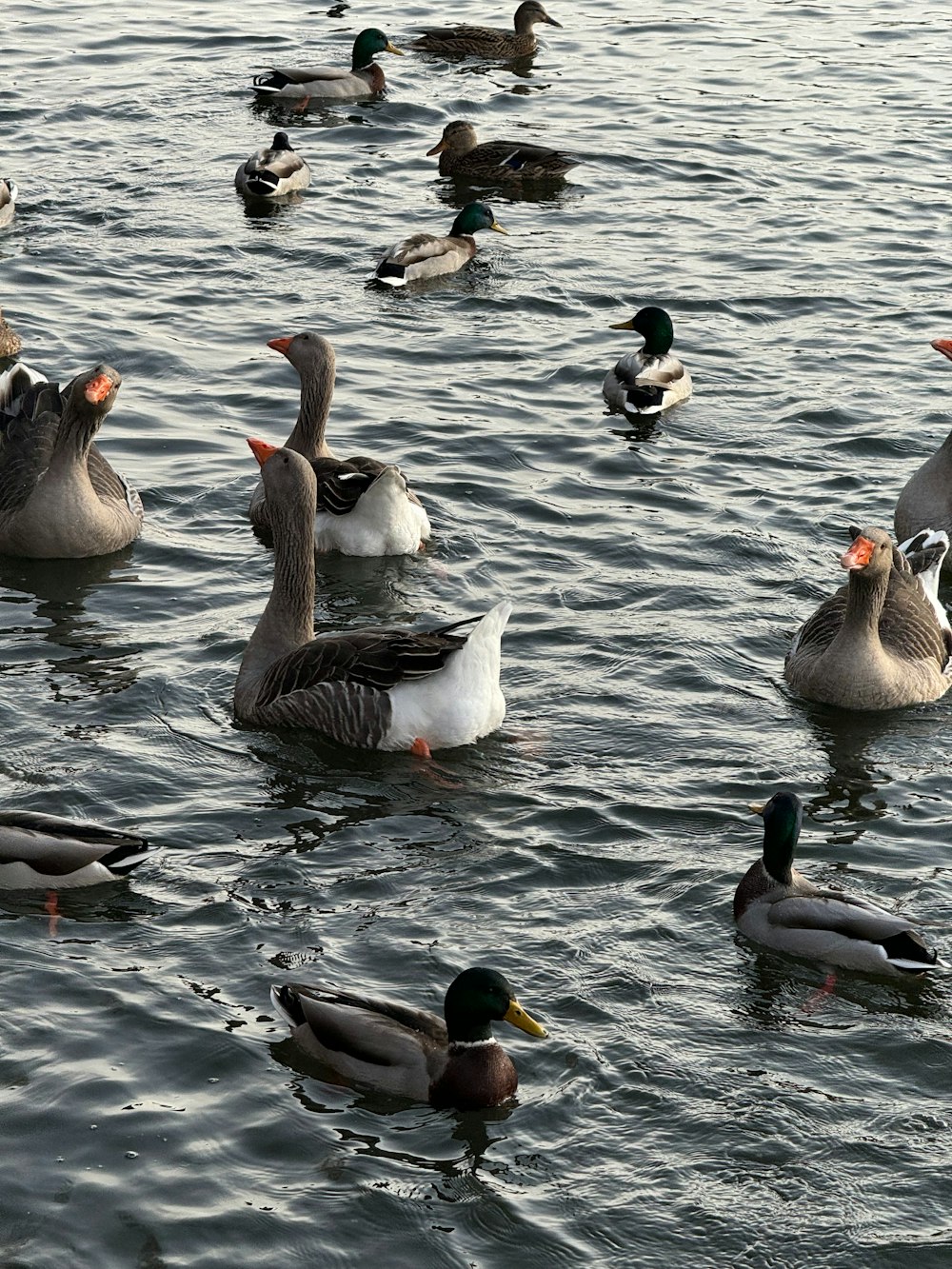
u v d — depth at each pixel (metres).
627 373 22.97
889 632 17.25
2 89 35.12
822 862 13.84
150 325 24.92
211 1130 10.76
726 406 23.31
